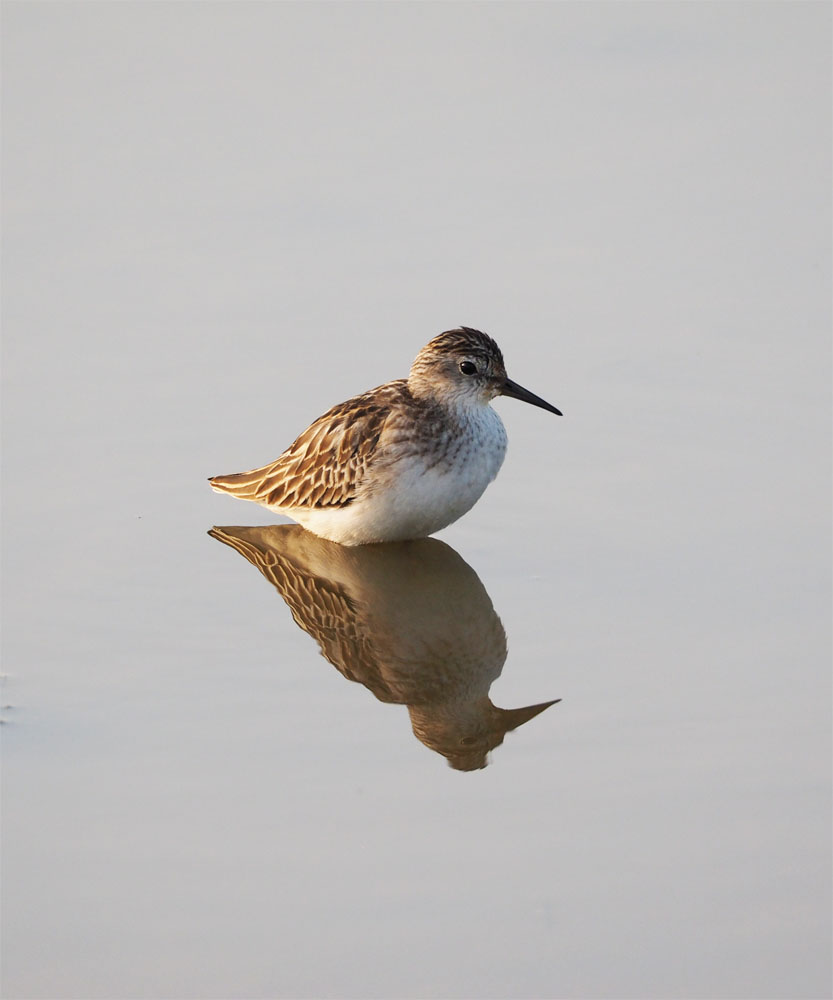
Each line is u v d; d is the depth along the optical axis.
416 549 15.88
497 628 13.64
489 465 15.62
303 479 15.80
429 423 15.22
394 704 12.55
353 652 13.54
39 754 11.73
